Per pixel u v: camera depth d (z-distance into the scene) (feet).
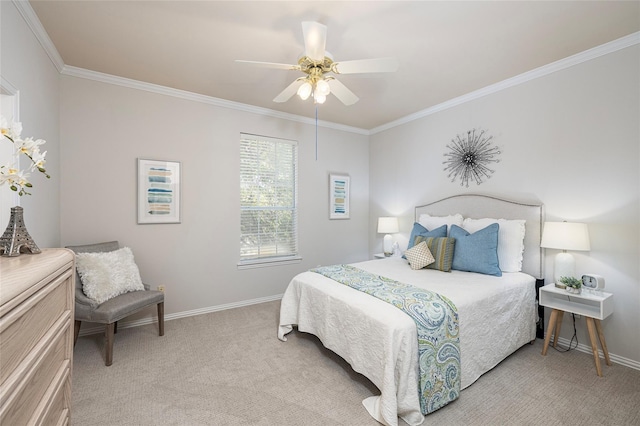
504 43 7.78
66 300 3.39
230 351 8.43
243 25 6.98
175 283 11.00
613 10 6.46
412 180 13.70
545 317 9.13
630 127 7.61
